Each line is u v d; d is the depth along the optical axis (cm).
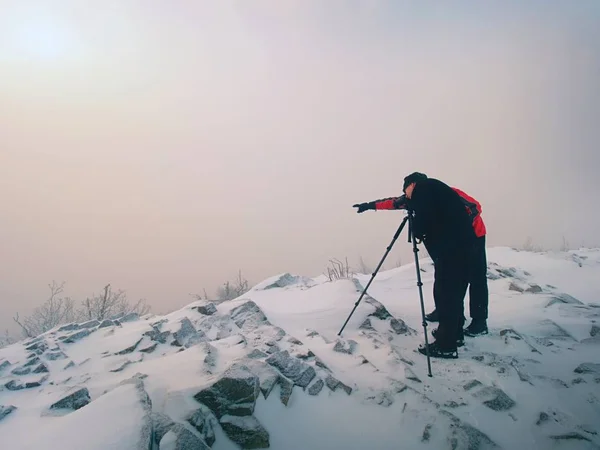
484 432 242
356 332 443
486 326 455
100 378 314
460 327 411
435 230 387
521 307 565
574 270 864
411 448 224
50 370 340
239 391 233
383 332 448
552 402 281
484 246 446
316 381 284
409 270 812
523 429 248
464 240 380
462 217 385
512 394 290
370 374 311
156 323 454
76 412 201
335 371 315
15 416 250
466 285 398
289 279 777
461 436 228
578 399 287
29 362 350
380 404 265
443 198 387
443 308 379
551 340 438
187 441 186
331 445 225
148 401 213
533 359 370
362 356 352
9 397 291
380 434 235
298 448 221
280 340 389
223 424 223
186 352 325
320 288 601
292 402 258
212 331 451
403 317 529
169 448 178
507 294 648
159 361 325
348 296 532
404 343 418
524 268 900
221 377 237
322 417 251
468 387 299
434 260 399
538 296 611
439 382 312
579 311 531
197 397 232
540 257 986
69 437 176
